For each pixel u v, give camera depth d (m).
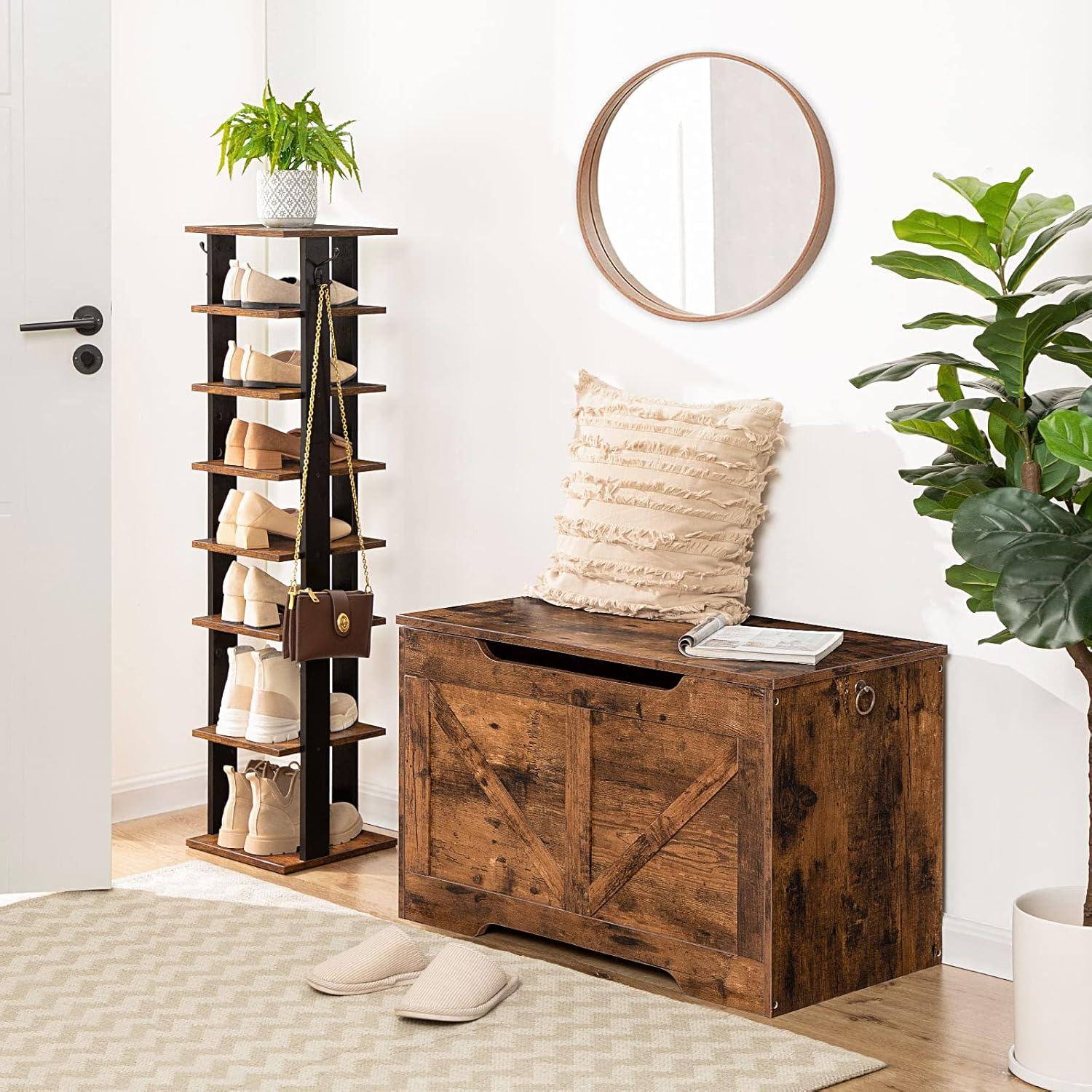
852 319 3.06
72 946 3.02
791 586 3.19
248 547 3.55
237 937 3.09
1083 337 2.47
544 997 2.79
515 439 3.60
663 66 3.27
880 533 3.05
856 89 3.03
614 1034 2.63
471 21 3.61
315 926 3.16
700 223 3.26
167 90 3.89
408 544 3.85
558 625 3.09
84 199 3.21
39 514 3.21
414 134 3.74
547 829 3.00
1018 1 2.82
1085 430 2.20
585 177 3.40
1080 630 2.13
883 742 2.85
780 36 3.12
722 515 3.14
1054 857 2.87
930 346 2.96
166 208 3.91
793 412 3.16
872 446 3.05
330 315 3.50
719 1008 2.76
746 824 2.70
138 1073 2.47
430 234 3.73
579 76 3.43
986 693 2.93
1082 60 2.76
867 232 3.03
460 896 3.15
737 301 3.22
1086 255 2.77
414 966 2.90
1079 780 2.82
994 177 2.88
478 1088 2.43
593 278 3.44
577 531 3.24
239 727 3.62
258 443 3.55
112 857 3.62
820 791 2.74
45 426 3.21
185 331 3.98
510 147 3.56
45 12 3.13
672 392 3.34
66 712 3.28
